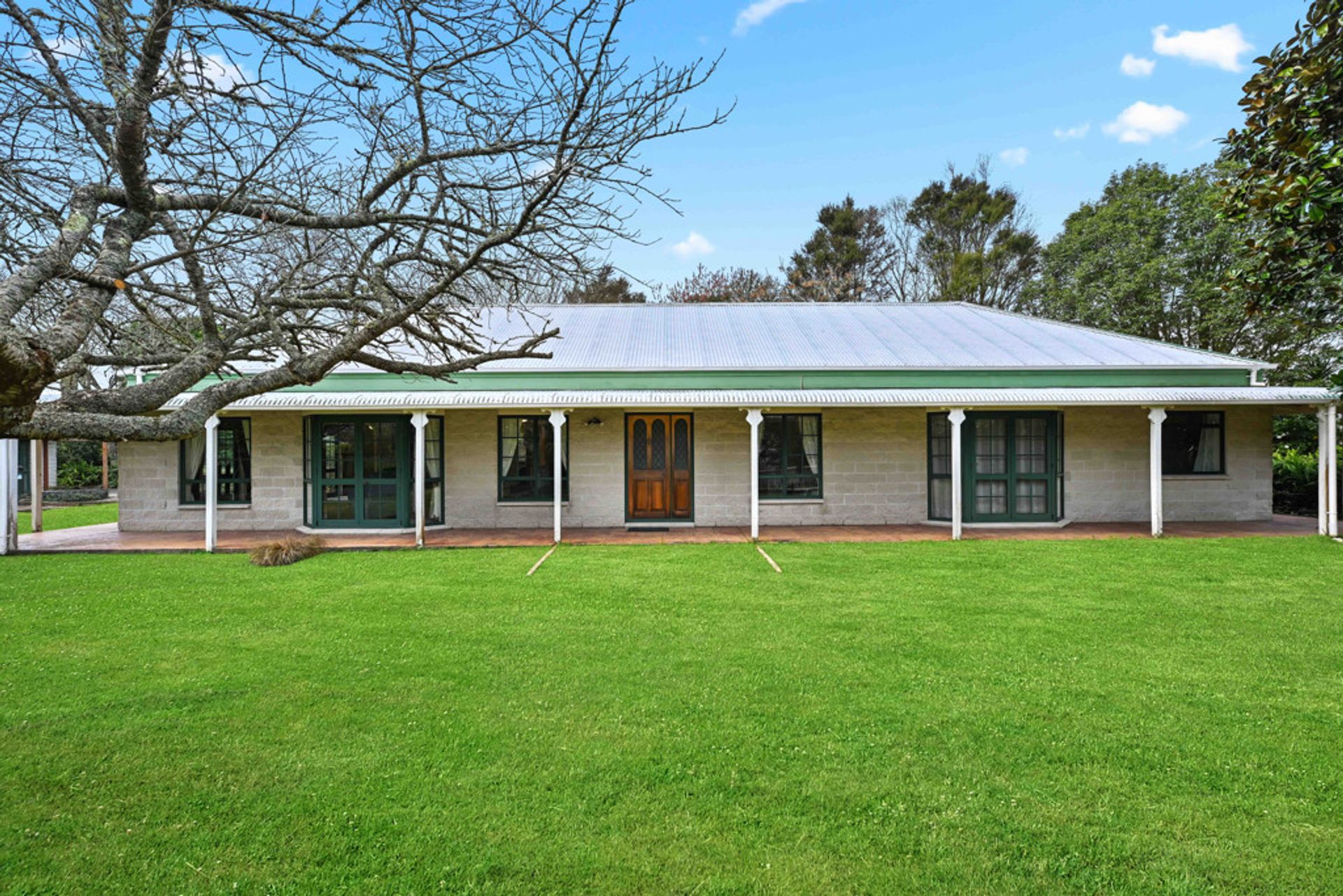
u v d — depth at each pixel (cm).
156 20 280
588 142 393
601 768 409
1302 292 829
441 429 1405
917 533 1297
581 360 1419
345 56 326
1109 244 2473
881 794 380
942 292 3550
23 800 378
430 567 1010
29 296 273
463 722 471
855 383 1374
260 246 474
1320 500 1230
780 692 521
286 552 1057
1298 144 648
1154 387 1362
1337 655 598
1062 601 788
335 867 322
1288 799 373
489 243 361
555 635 666
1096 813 362
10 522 1141
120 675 561
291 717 479
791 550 1125
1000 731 454
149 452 1407
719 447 1411
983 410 1395
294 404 1214
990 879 313
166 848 337
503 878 315
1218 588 844
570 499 1406
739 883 311
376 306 552
